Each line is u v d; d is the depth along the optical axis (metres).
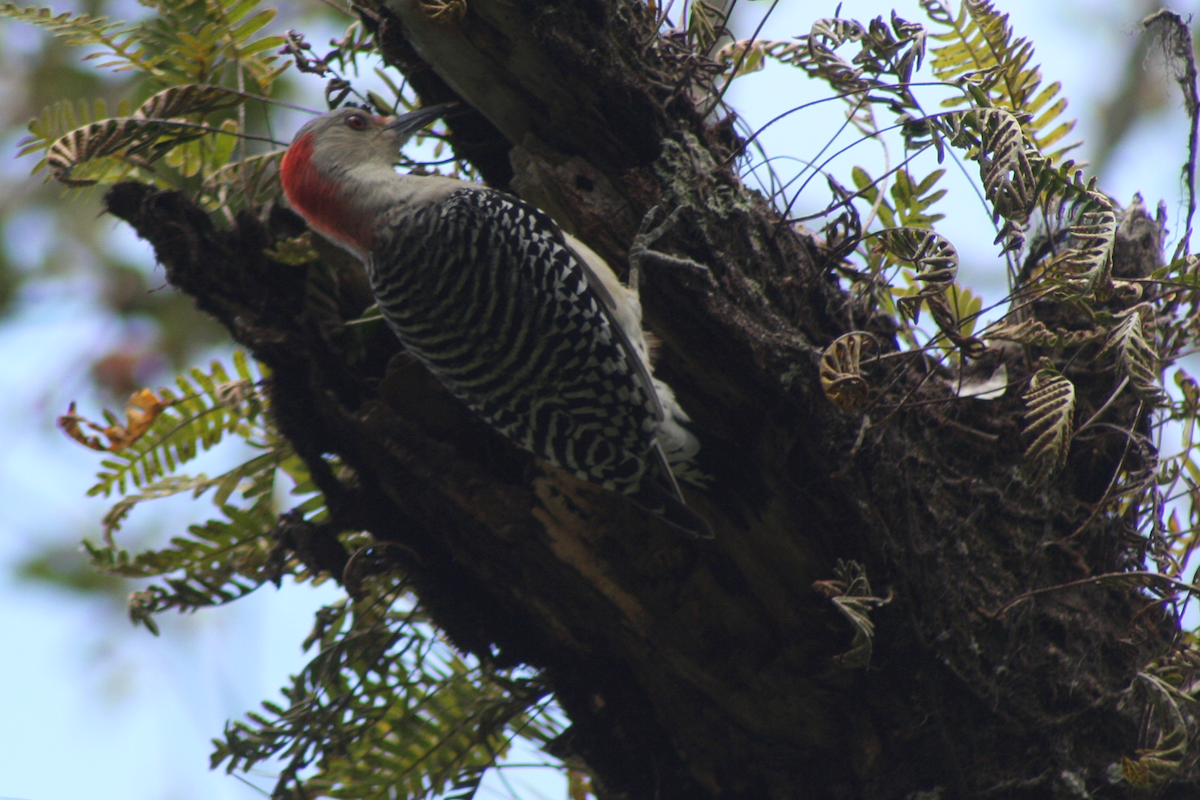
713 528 7.20
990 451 7.61
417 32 7.37
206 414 9.17
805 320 7.38
